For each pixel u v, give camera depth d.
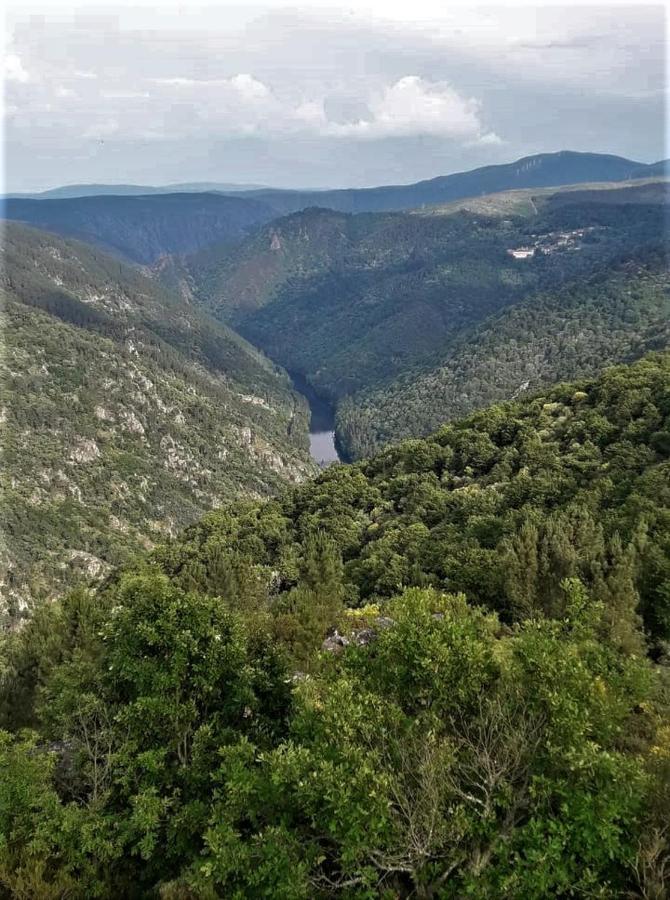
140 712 15.20
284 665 17.36
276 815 11.68
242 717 16.22
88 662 20.67
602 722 11.52
